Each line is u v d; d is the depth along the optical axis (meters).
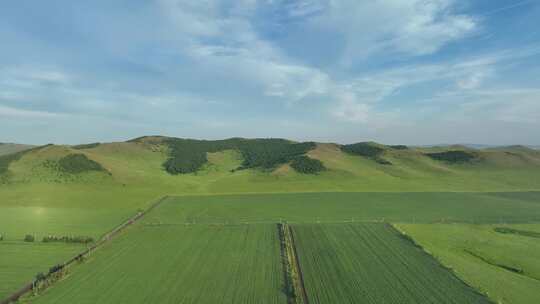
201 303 32.53
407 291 34.56
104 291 35.19
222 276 38.75
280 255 45.47
